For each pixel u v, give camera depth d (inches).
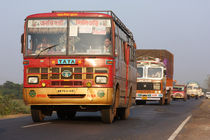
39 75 579.5
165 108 1258.0
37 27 593.6
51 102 575.5
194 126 602.9
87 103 572.1
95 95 569.3
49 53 582.2
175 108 1272.1
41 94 576.4
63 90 572.4
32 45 589.3
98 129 525.0
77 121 643.5
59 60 577.3
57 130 500.4
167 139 438.0
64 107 618.5
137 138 441.1
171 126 599.2
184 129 553.9
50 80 576.1
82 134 464.4
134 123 640.4
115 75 600.4
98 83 571.8
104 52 579.5
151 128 560.4
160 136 464.8
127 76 733.3
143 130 529.7
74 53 579.5
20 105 994.1
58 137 433.1
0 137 427.8
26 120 668.1
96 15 590.9
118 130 520.4
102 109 602.5
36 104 580.1
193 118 785.6
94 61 574.2
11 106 938.1
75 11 607.2
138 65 1595.7
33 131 486.6
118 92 640.4
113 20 596.4
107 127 556.4
